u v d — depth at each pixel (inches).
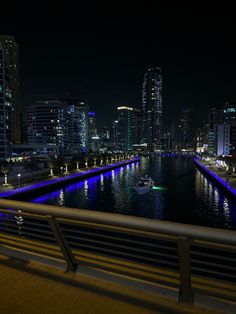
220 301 117.9
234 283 114.5
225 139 6939.0
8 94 4635.8
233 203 2049.7
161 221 108.0
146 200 2193.7
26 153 6963.6
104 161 5974.4
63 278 144.5
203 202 2102.6
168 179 3649.1
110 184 2997.0
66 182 2839.6
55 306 124.0
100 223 117.8
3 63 4468.5
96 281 139.7
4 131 4443.9
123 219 111.9
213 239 96.8
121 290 132.0
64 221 134.0
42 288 137.9
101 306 123.0
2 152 4414.4
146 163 7421.3
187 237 103.7
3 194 1807.3
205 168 4498.0
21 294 133.6
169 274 127.0
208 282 120.4
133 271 134.3
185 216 1692.9
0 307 124.6
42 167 4020.7
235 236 93.3
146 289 129.7
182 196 2363.4
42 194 2295.8
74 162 4389.8
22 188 2103.8
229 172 3587.6
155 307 120.6
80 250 146.9
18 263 161.0
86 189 2652.6
